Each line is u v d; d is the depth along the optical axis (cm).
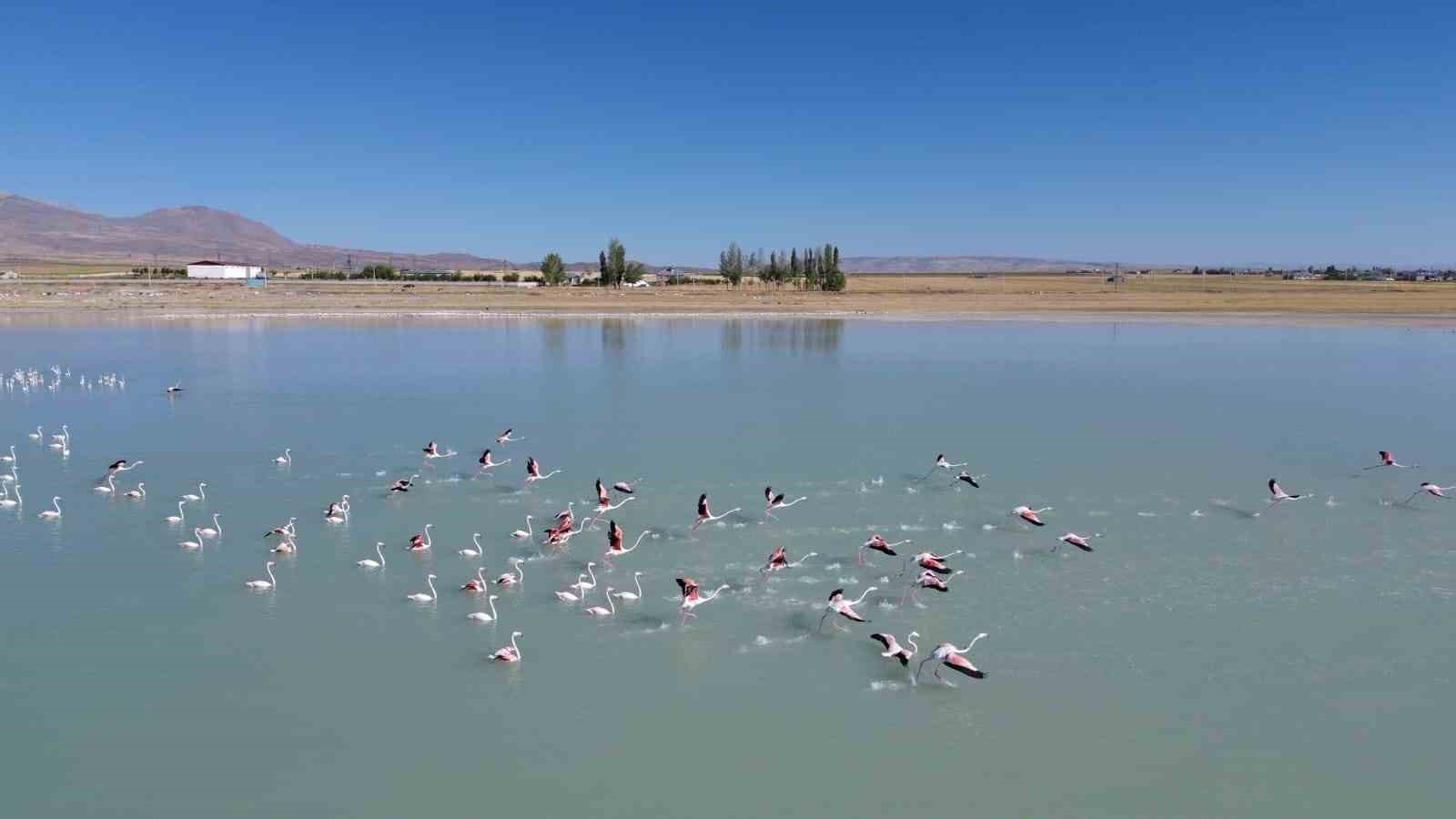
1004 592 2616
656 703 2044
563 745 1883
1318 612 2475
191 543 3020
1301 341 9394
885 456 4231
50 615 2467
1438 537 3069
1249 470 3966
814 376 6862
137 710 2011
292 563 2864
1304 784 1756
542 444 4494
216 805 1697
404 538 3108
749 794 1723
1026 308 14788
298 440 4603
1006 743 1886
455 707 2025
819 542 3045
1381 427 4894
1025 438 4622
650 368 7362
